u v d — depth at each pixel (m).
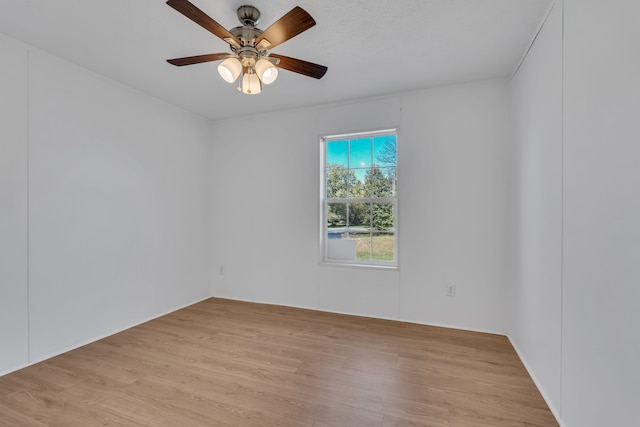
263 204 3.81
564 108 1.60
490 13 1.86
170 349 2.49
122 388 1.92
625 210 1.11
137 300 3.06
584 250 1.39
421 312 3.09
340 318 3.24
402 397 1.84
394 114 3.17
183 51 2.32
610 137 1.20
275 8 1.81
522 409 1.73
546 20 1.85
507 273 2.78
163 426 1.58
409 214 3.12
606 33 1.23
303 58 2.42
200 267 3.91
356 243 3.48
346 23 1.96
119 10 1.83
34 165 2.25
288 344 2.59
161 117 3.33
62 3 1.76
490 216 2.84
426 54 2.37
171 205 3.47
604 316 1.23
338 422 1.62
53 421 1.61
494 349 2.49
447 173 2.98
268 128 3.77
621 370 1.12
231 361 2.29
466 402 1.79
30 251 2.23
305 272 3.60
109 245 2.79
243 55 1.84
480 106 2.87
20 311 2.18
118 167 2.87
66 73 2.45
